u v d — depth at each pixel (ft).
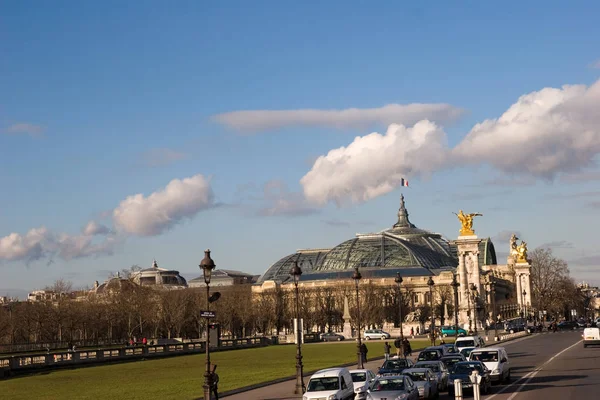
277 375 336.70
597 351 411.95
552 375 279.69
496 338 578.25
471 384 225.35
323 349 573.74
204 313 205.67
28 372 418.72
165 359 505.25
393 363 265.75
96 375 381.40
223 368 397.80
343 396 205.26
